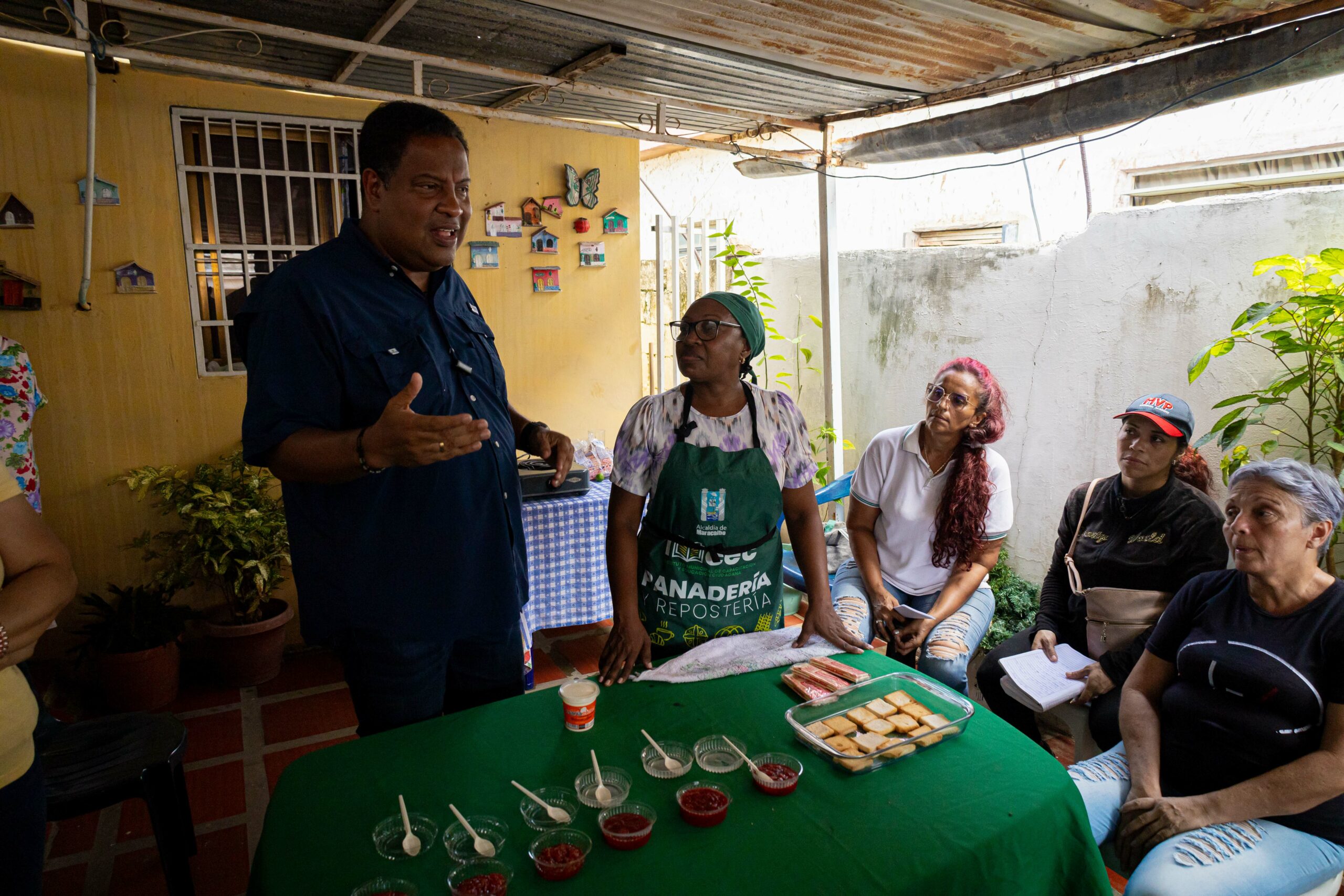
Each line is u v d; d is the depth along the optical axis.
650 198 8.98
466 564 1.86
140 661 3.49
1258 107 4.46
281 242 4.21
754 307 2.12
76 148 3.68
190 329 4.00
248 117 3.99
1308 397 3.02
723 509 2.05
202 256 4.02
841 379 5.32
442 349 1.86
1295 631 1.98
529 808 1.44
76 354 3.80
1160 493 2.67
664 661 2.17
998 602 4.14
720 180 8.12
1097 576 2.79
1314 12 2.63
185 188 3.91
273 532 3.83
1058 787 1.53
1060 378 4.11
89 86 3.05
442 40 3.41
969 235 6.08
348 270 1.74
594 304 5.01
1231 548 2.04
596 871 1.28
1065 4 2.76
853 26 3.05
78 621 3.91
